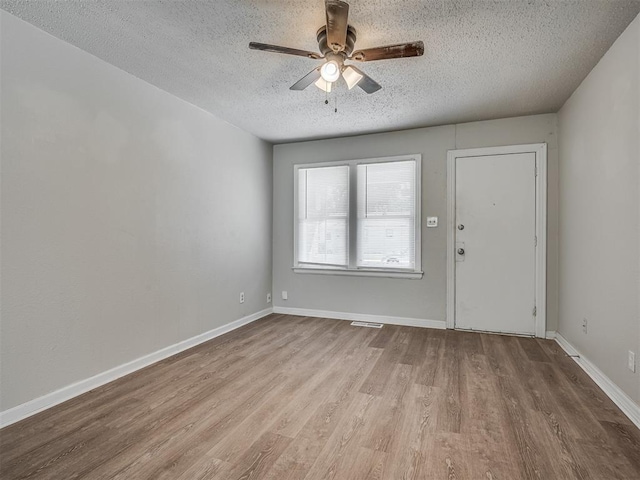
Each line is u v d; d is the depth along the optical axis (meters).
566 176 3.31
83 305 2.43
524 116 3.71
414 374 2.73
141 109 2.87
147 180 2.93
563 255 3.41
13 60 2.04
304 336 3.75
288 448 1.80
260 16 2.06
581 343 2.92
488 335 3.78
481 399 2.31
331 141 4.55
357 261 4.42
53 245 2.25
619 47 2.23
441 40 2.29
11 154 2.04
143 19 2.08
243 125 4.04
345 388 2.50
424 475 1.59
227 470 1.63
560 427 1.97
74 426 2.00
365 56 2.14
